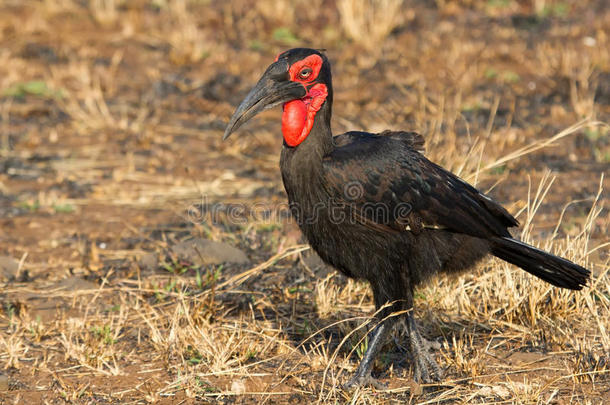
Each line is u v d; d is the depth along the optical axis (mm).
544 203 12789
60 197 13812
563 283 7836
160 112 18234
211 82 19906
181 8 24266
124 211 13180
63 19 23812
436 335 8812
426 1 25688
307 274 10352
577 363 7953
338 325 9055
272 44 22641
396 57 21250
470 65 20234
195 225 12375
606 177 14000
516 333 8773
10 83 19250
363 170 7383
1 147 16156
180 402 7523
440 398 7453
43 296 10039
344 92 19109
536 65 20531
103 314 9539
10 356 8336
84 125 17328
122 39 22484
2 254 11367
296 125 7383
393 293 7707
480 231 7777
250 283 10102
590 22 23359
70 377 8039
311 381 7863
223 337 8609
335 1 25234
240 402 7516
